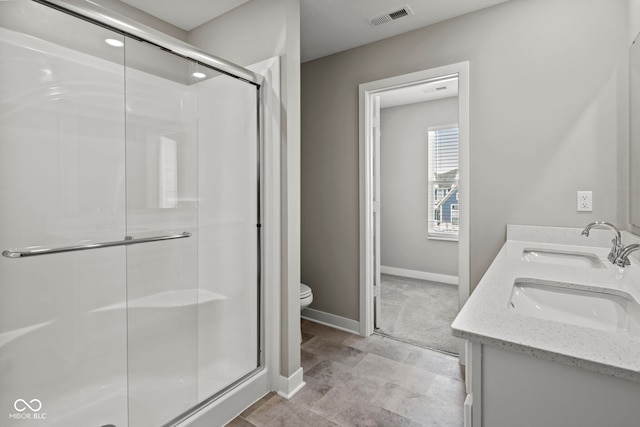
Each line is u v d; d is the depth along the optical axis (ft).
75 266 5.11
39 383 4.74
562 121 6.60
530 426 2.64
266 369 6.60
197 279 6.53
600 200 6.29
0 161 4.27
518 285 4.41
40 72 4.52
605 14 6.18
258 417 5.86
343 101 9.57
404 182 15.98
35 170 4.60
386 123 16.39
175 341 6.15
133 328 5.65
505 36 7.13
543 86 6.76
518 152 7.04
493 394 2.78
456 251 14.70
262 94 6.56
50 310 4.86
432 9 7.38
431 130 15.20
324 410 6.04
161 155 5.93
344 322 9.74
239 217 6.68
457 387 6.75
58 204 4.84
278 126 6.41
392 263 16.48
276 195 6.45
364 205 9.22
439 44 7.93
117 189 5.45
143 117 5.64
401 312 11.19
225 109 6.27
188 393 5.80
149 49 5.24
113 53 5.05
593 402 2.40
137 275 5.75
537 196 6.88
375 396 6.45
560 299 4.20
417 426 5.60
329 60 9.79
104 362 5.38
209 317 6.72
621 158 6.08
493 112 7.29
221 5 7.08
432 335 9.33
